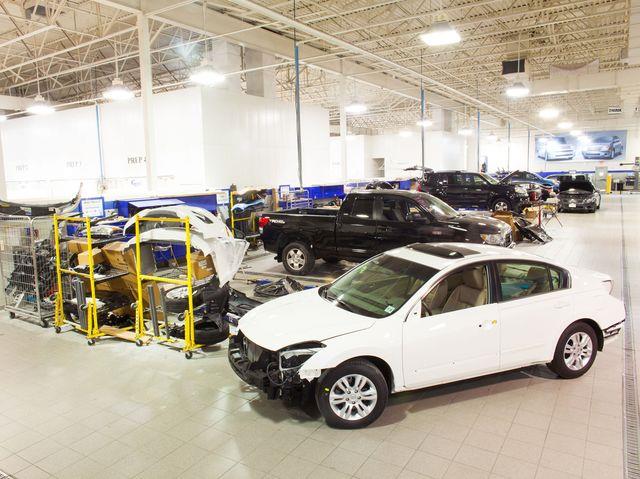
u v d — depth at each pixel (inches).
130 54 678.5
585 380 190.1
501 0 461.7
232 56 671.8
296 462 138.2
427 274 174.7
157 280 226.1
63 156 799.1
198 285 231.5
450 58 742.5
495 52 686.5
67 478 133.3
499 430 154.1
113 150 716.7
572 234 590.9
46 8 527.5
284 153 733.3
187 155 619.5
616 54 723.4
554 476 130.5
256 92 720.3
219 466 137.0
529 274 185.5
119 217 334.0
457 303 176.6
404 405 171.3
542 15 553.9
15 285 277.0
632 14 471.5
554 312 182.5
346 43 550.6
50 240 267.3
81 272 247.0
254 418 164.1
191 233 230.4
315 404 172.4
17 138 891.4
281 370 154.9
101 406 174.2
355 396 155.7
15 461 141.9
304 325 164.7
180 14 507.2
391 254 203.8
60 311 255.0
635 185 1569.9
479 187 746.8
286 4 489.1
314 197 692.1
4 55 781.3
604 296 194.2
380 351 155.7
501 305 174.2
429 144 1202.0
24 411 171.5
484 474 131.7
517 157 1913.1
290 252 384.8
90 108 740.0
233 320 243.1
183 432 155.6
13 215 266.5
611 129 1713.8
